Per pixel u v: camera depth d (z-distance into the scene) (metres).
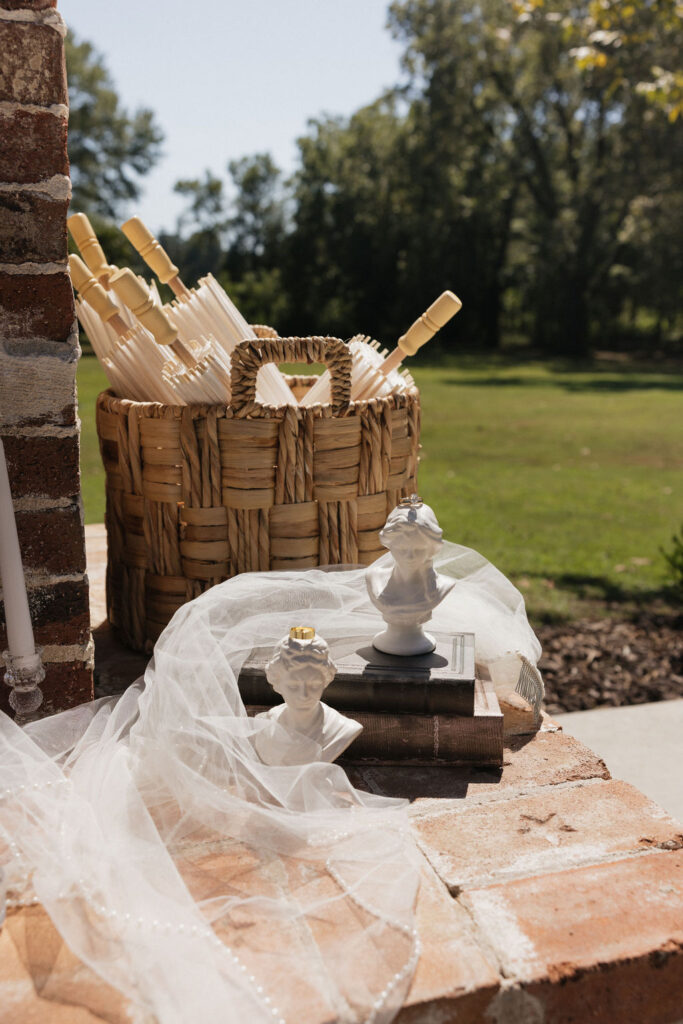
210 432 1.37
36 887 0.91
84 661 1.26
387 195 23.25
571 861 0.99
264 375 1.52
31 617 1.22
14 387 1.14
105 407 1.49
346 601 1.37
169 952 0.81
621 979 0.84
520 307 25.73
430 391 13.57
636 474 7.11
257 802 1.08
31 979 0.81
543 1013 0.82
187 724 1.11
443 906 0.91
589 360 20.53
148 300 1.36
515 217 23.77
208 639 1.21
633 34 4.08
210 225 30.53
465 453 8.17
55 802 1.02
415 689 1.17
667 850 1.01
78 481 1.20
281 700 1.22
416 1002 0.78
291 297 25.25
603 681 2.96
